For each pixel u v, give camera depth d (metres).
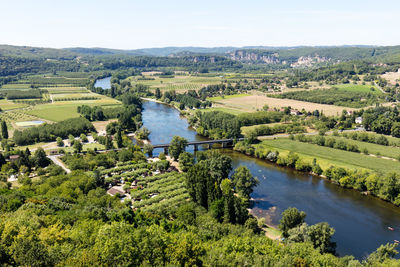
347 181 199.50
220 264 86.88
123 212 122.75
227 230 124.75
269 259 90.44
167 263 82.38
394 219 161.25
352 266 99.19
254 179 180.50
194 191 166.38
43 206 125.19
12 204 124.12
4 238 85.44
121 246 82.88
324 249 124.56
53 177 179.75
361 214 166.50
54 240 89.75
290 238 127.00
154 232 93.75
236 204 146.00
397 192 178.38
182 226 120.88
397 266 97.69
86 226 101.62
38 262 76.38
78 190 161.12
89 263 76.50
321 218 162.00
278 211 169.38
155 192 180.50
